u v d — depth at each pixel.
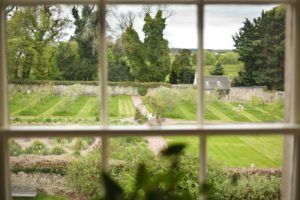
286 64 1.48
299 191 1.37
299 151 1.36
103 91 1.39
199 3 1.41
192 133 1.34
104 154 1.36
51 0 1.48
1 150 1.32
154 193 1.22
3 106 1.34
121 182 2.03
